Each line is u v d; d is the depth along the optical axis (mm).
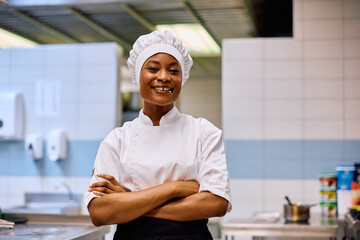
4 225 2410
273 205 4453
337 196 4043
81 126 4801
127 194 1493
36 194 4645
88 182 4758
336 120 4441
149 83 1539
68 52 4855
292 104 4480
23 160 4863
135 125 1631
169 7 4746
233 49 4543
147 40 1568
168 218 1493
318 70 4473
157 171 1539
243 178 4496
